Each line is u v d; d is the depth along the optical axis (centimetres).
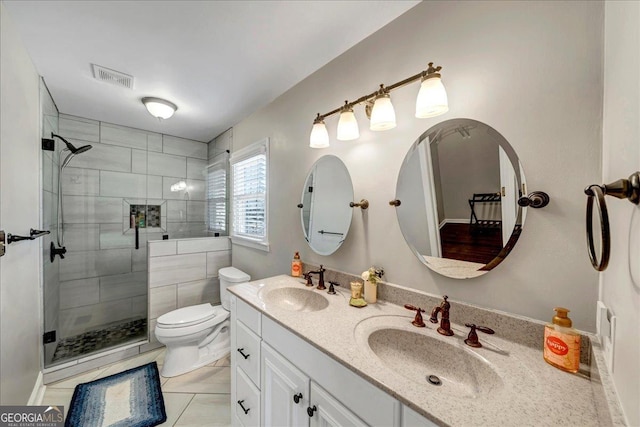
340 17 125
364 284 128
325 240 162
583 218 77
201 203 336
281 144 204
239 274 233
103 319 265
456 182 105
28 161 150
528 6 87
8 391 121
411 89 119
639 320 43
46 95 191
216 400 166
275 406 108
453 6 105
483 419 55
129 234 281
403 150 122
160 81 184
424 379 86
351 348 83
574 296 79
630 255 49
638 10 47
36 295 165
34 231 148
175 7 119
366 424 72
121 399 164
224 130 294
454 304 103
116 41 142
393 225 126
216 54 154
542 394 63
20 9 118
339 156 155
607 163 67
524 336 86
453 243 105
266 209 221
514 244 89
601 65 75
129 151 283
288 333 101
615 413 50
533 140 86
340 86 154
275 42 143
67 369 185
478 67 99
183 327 191
